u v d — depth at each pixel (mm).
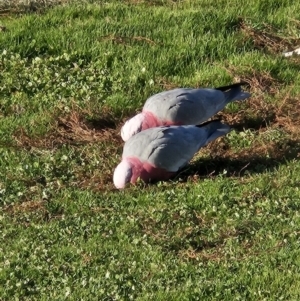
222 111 11555
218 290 7402
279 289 7379
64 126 11469
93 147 10773
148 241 8328
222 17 13906
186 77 12594
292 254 7820
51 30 13805
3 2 15305
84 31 13633
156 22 13883
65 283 7738
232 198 9047
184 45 13125
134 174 9531
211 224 8609
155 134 9609
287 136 10742
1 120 11633
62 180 9992
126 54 13000
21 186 9898
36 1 15297
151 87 12211
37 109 11992
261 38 13578
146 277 7734
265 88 12148
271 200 8914
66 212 9188
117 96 12016
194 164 10117
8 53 13188
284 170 9688
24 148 10922
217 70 12555
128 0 15375
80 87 12328
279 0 14672
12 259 8203
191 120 10352
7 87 12438
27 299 7617
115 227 8688
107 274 7746
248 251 8023
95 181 9938
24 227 8891
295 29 13836
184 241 8297
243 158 10195
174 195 9234
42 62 12906
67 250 8273
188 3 14938
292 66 12773
